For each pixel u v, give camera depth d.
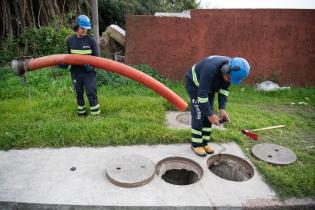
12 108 5.41
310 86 8.09
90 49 4.98
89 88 5.07
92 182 3.63
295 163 4.29
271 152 4.50
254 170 4.05
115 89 6.86
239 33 7.75
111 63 4.81
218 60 3.65
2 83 6.59
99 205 3.28
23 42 8.77
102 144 4.43
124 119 5.18
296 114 6.35
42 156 4.11
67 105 5.70
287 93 7.55
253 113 6.02
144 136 4.61
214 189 3.62
